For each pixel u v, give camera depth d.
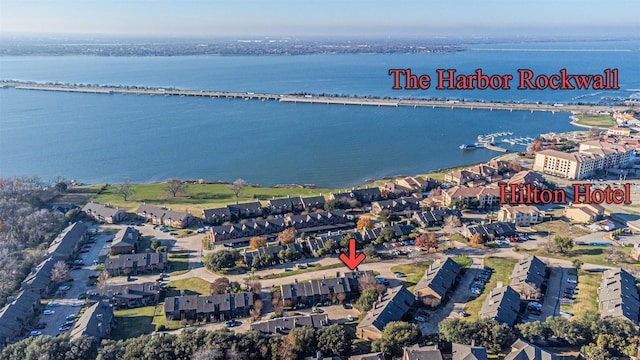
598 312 150.62
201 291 175.88
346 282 169.88
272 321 145.38
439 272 173.00
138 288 170.50
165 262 196.00
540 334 134.38
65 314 163.00
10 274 181.50
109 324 151.12
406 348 128.12
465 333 133.00
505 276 180.88
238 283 174.12
